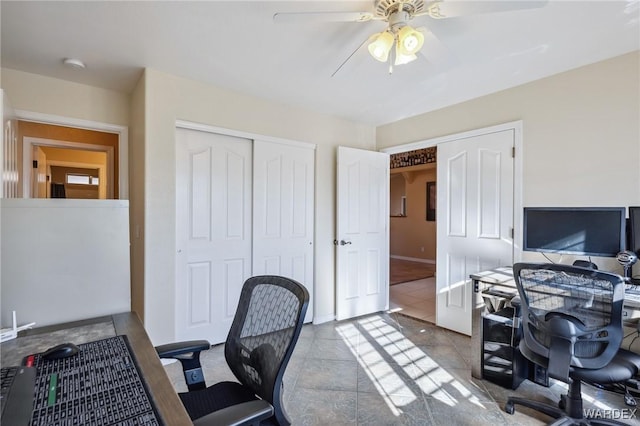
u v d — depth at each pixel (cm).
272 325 121
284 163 329
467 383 226
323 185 356
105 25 189
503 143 284
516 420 185
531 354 177
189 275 276
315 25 188
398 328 335
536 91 264
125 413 76
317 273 350
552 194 254
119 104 288
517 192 274
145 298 246
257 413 87
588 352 160
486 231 296
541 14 176
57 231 136
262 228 314
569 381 161
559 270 163
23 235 130
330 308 361
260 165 312
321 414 190
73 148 333
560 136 250
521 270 180
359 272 373
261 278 140
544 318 172
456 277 321
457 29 190
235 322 141
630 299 167
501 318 222
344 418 187
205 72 253
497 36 198
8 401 79
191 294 277
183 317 272
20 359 102
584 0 164
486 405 200
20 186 302
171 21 185
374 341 300
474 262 305
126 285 150
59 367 97
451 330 326
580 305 162
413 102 317
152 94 248
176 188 267
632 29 191
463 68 243
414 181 844
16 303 128
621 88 222
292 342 107
